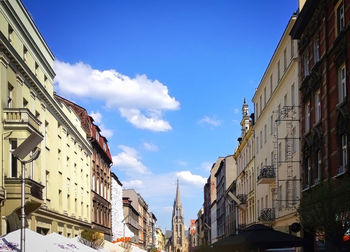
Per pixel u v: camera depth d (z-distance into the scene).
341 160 22.98
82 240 19.41
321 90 26.30
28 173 27.69
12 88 25.78
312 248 23.45
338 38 22.89
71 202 41.81
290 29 33.69
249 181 55.16
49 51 34.38
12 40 25.81
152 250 109.56
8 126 24.19
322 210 16.81
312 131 28.12
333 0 24.20
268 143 43.16
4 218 23.70
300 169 31.08
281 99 37.50
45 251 12.89
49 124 33.97
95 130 55.53
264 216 39.44
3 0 23.58
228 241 17.89
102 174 60.84
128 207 91.12
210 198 113.31
